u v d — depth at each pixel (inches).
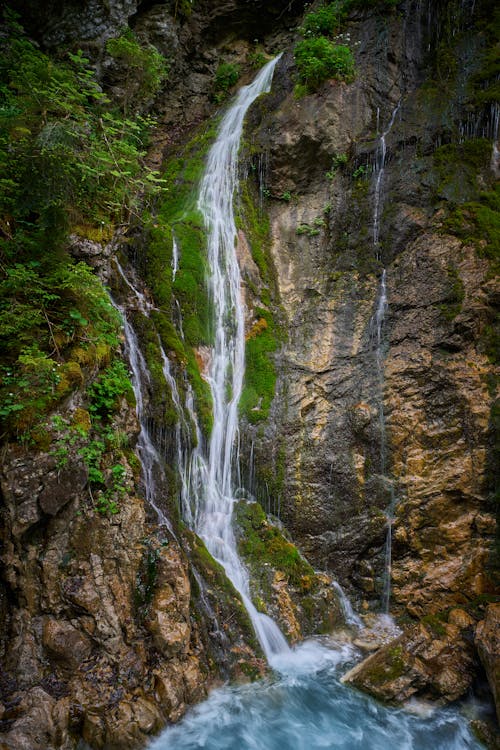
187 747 203.9
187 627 230.4
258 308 367.2
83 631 214.7
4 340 238.2
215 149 444.1
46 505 215.8
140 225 356.2
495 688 215.2
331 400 336.2
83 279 253.4
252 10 532.1
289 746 210.5
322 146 394.9
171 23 491.8
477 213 331.3
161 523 262.4
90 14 442.9
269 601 280.7
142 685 213.9
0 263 247.4
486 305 312.3
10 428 216.7
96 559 227.5
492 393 300.5
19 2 428.1
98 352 259.9
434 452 307.7
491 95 360.2
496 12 393.1
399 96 411.2
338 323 352.8
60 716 193.9
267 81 477.7
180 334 336.2
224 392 339.3
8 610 211.5
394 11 431.5
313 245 384.8
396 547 306.5
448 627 253.3
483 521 290.0
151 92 474.6
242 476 326.3
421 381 318.0
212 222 385.4
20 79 327.0
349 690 240.7
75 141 272.7
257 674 246.1
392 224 355.9
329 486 321.1
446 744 214.2
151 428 293.0
